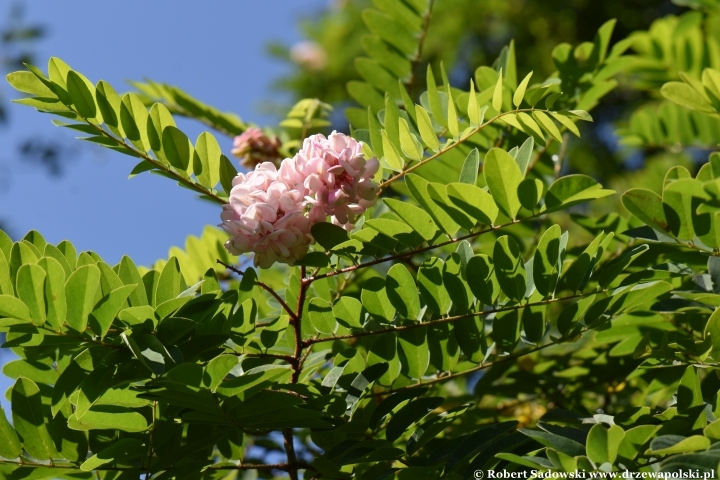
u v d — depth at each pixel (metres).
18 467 1.01
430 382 1.06
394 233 1.02
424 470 0.99
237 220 1.01
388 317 1.04
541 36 2.79
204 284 1.02
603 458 0.94
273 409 0.98
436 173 1.16
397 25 1.24
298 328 1.03
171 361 0.96
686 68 1.34
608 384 1.18
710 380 1.08
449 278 1.03
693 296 1.03
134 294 1.01
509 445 0.99
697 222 1.04
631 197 1.04
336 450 1.01
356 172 1.01
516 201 1.01
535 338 1.05
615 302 1.04
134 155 1.06
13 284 0.99
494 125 1.15
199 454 1.03
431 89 1.11
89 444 1.02
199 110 1.29
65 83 1.04
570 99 1.21
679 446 0.93
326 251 1.03
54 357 1.05
